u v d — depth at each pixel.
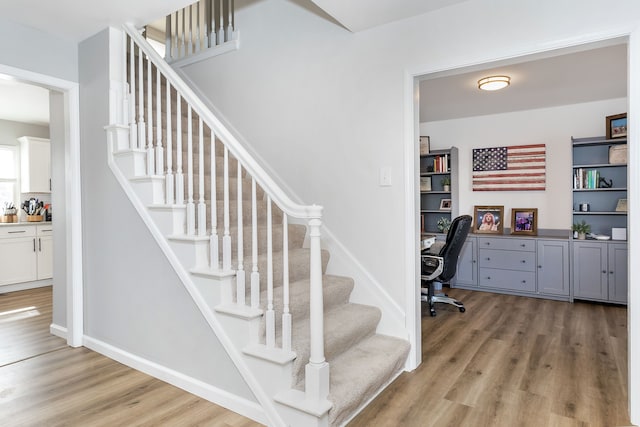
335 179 2.77
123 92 2.70
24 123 5.62
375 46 2.56
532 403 2.10
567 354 2.78
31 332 3.30
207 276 2.13
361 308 2.56
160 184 2.45
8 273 4.88
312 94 2.87
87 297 2.92
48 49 2.76
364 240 2.65
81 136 2.92
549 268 4.38
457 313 3.86
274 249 2.73
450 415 1.98
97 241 2.81
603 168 4.44
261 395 1.91
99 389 2.28
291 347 1.93
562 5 1.96
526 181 4.86
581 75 3.58
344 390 1.87
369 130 2.60
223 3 3.43
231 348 2.03
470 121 5.23
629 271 1.86
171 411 2.04
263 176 1.96
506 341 3.05
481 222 5.11
